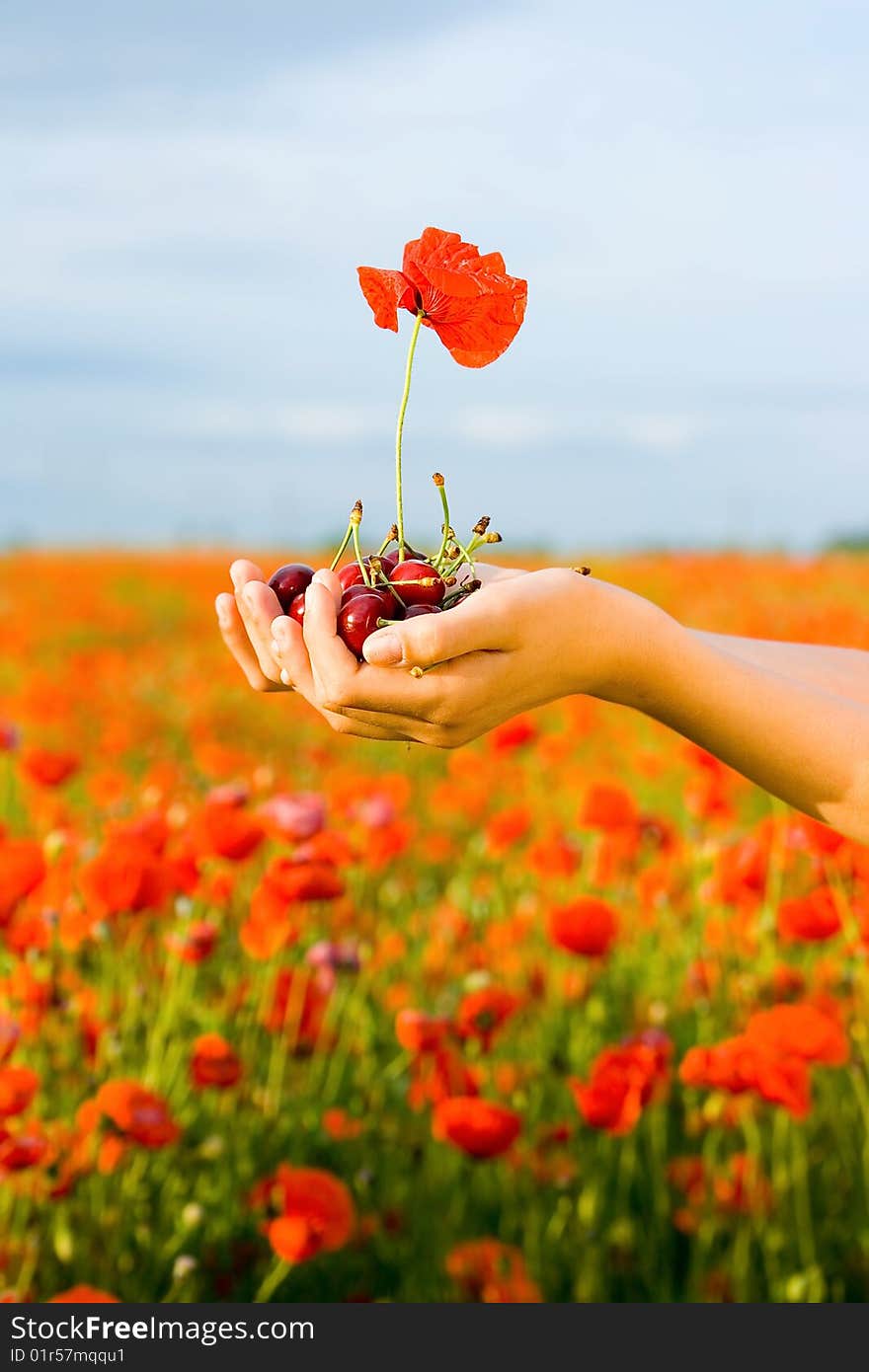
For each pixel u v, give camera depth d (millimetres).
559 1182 1864
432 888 2975
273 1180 1802
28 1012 1897
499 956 2416
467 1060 2070
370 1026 2256
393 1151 1983
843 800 1297
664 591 7555
